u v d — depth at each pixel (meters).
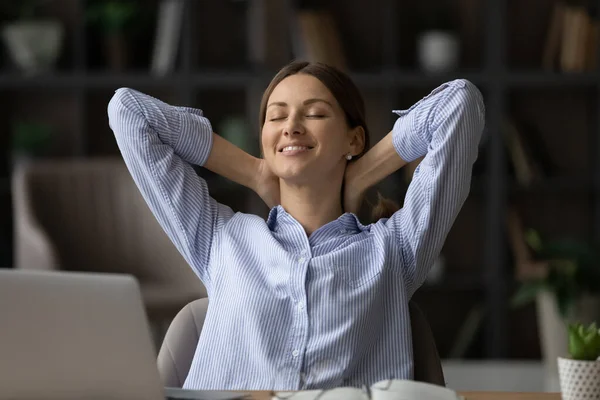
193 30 6.83
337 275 2.22
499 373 6.22
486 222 6.88
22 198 5.57
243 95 7.05
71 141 7.05
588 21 6.72
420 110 2.37
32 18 6.99
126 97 2.44
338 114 2.36
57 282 1.54
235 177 2.48
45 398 1.51
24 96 7.05
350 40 7.07
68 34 7.07
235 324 2.21
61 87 6.71
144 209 5.64
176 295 5.04
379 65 7.07
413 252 2.30
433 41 6.74
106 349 1.57
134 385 1.59
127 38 6.83
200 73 6.70
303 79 2.36
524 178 6.78
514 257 6.87
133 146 2.40
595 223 6.98
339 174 2.41
